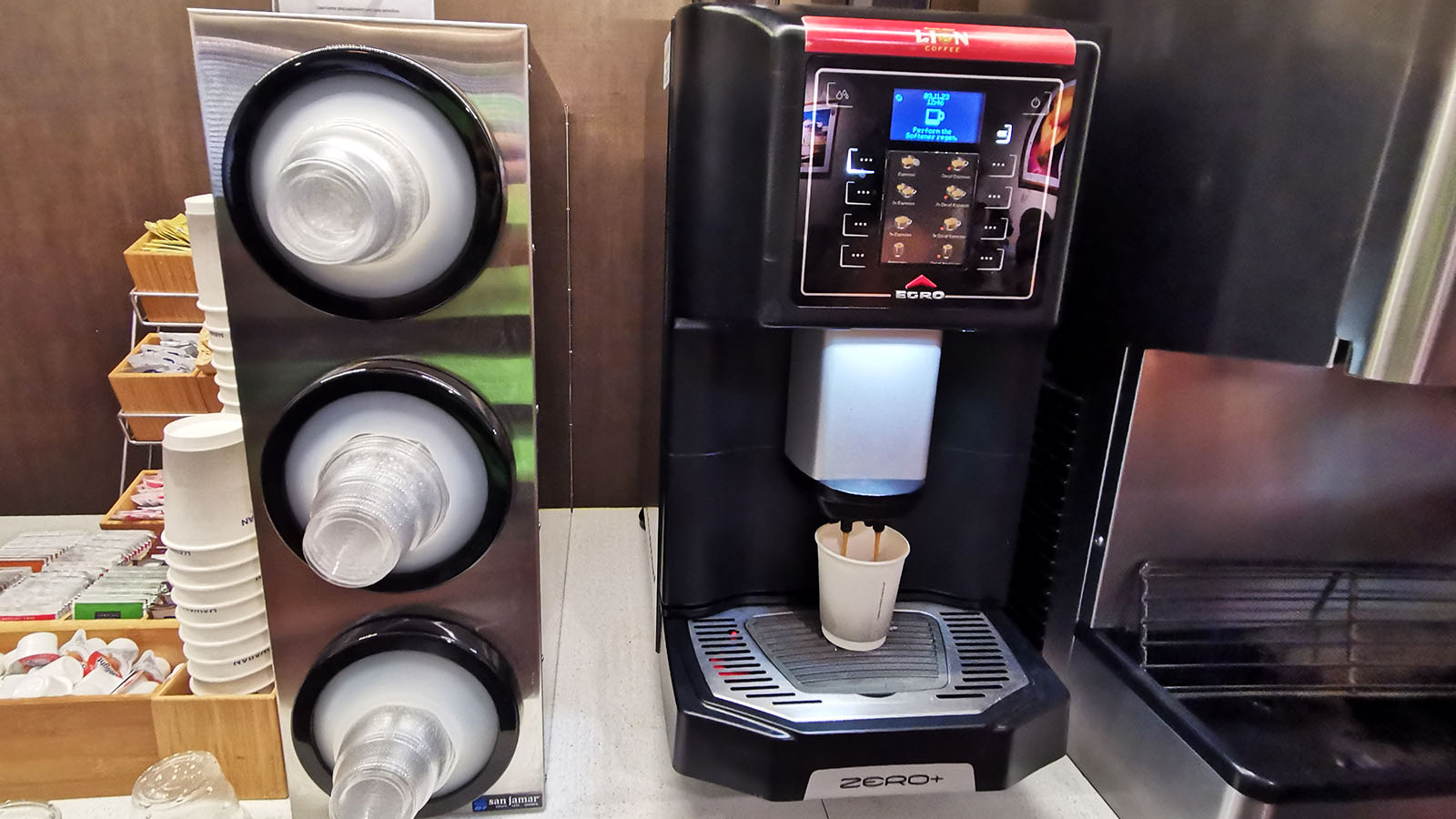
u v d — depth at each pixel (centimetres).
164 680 57
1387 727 56
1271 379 57
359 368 44
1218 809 50
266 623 55
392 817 45
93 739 53
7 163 79
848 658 57
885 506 54
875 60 44
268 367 45
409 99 41
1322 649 63
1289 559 63
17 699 52
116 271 83
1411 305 40
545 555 63
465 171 43
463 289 45
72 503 90
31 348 85
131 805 52
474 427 45
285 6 49
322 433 46
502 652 51
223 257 43
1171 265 52
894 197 46
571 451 90
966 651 58
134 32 77
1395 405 59
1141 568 61
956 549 64
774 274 46
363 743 46
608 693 67
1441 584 64
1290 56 43
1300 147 44
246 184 41
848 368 50
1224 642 63
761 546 63
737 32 45
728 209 48
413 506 43
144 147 80
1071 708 64
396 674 50
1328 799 49
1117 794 59
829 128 45
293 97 41
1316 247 43
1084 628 62
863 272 47
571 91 82
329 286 44
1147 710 56
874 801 59
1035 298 49
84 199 81
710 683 53
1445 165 38
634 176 85
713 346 56
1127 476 59
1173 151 52
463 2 78
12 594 64
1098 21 58
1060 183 47
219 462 51
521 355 46
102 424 88
